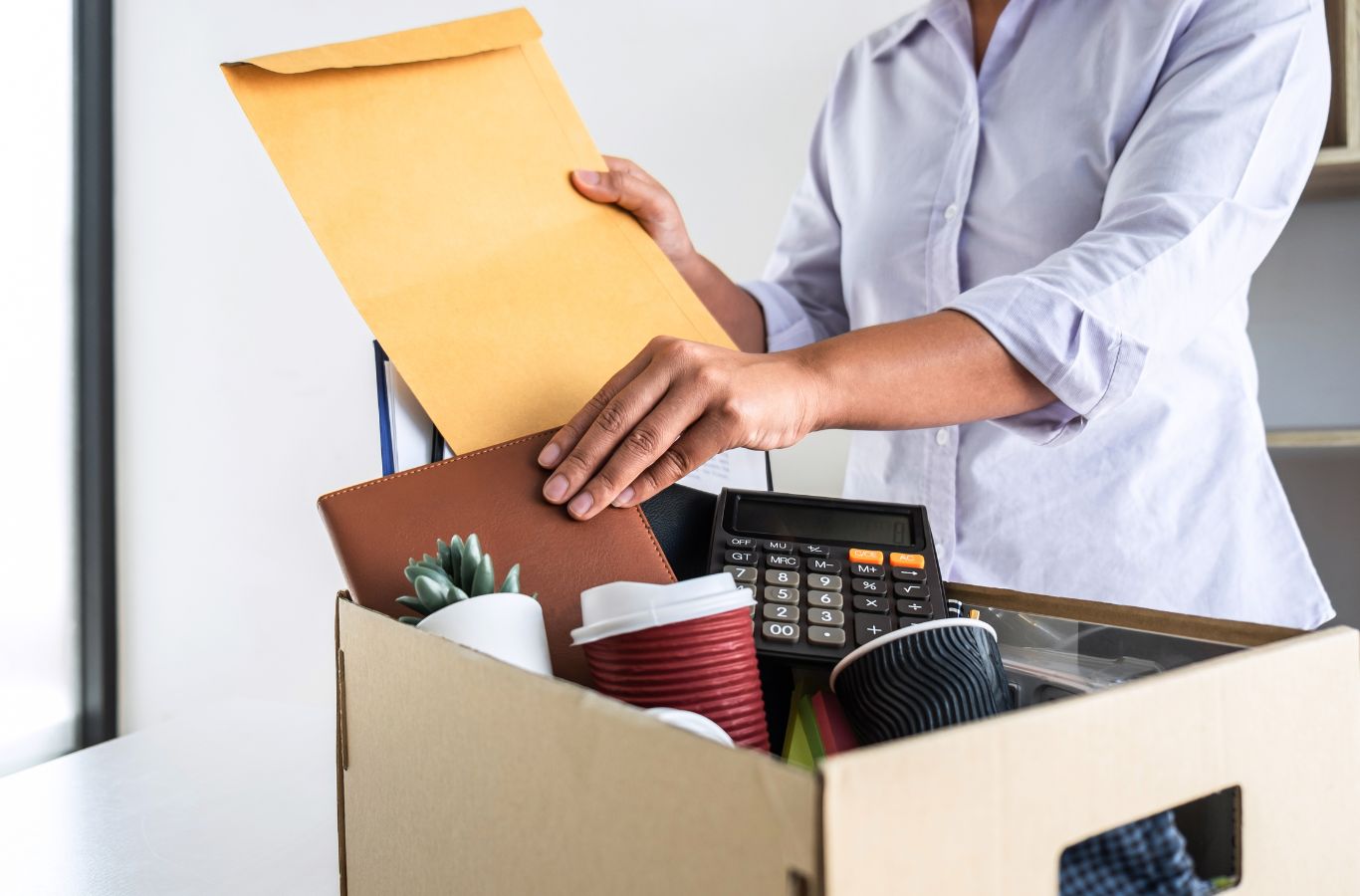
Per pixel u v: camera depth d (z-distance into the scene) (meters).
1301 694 0.32
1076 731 0.25
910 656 0.41
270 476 1.87
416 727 0.37
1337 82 1.11
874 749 0.22
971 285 0.92
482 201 0.62
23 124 1.88
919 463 0.94
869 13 1.32
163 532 1.99
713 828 0.24
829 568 0.55
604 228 0.67
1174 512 0.86
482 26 0.69
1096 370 0.60
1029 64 0.87
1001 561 0.90
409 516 0.48
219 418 1.90
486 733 0.32
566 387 0.57
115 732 2.06
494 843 0.32
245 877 0.53
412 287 0.57
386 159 0.60
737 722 0.40
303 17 1.73
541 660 0.41
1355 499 1.22
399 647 0.38
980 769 0.23
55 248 1.95
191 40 1.85
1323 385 1.22
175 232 1.91
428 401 0.54
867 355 0.56
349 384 1.77
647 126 1.46
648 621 0.39
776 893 0.22
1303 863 0.32
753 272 1.43
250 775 0.68
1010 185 0.87
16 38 1.86
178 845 0.57
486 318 0.58
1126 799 0.26
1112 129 0.79
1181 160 0.68
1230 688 0.29
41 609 1.96
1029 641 0.52
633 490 0.51
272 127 0.58
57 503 1.98
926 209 0.94
